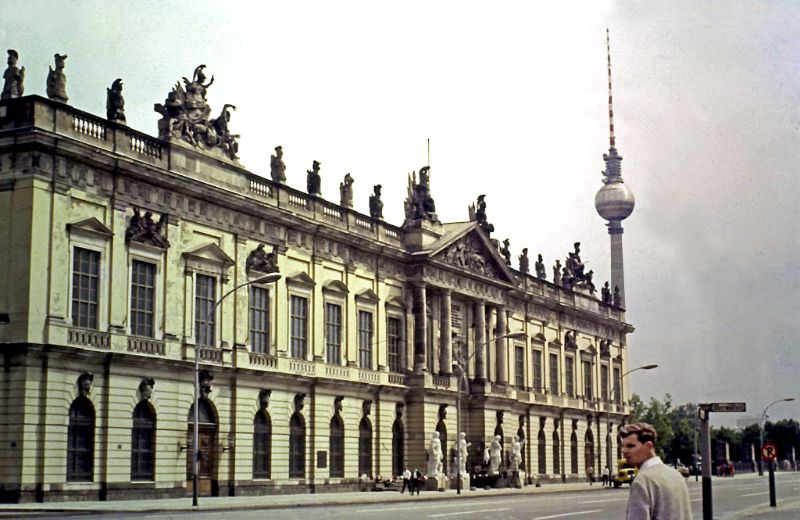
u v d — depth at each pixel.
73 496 59.84
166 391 67.75
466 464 103.31
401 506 60.50
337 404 86.44
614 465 148.88
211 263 72.75
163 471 66.94
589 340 144.00
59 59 62.56
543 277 131.50
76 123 62.34
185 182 69.75
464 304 108.88
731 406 34.62
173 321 68.94
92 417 62.03
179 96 71.00
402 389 95.75
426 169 102.50
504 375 114.25
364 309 91.62
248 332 76.06
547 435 126.94
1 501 57.16
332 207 88.25
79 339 61.09
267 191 79.69
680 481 12.28
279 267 80.31
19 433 57.50
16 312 58.53
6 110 60.12
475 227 107.81
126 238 65.44
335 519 46.12
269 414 77.94
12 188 59.69
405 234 99.94
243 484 74.06
